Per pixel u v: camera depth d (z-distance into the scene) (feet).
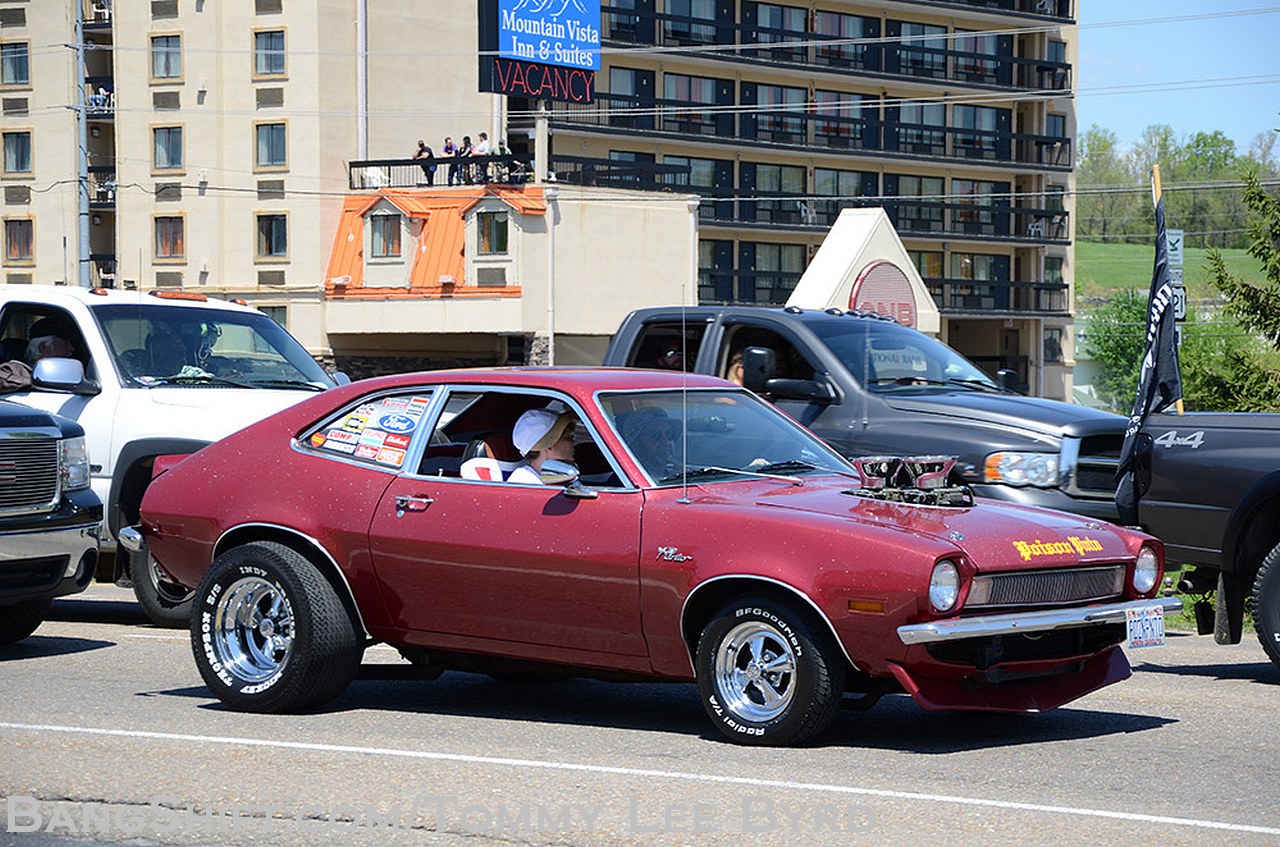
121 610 48.83
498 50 189.06
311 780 24.52
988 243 265.95
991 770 25.22
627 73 232.53
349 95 200.03
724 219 238.48
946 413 42.47
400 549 29.22
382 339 199.21
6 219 216.33
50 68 213.46
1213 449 35.40
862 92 252.42
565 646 28.25
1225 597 35.42
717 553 26.50
